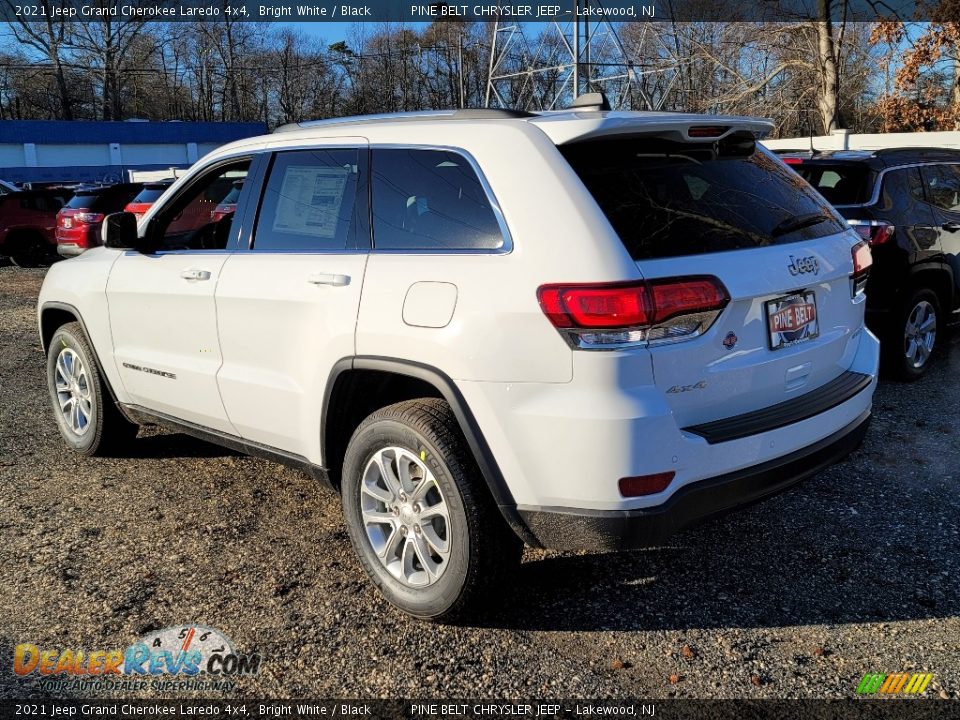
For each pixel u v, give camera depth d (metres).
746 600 3.45
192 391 4.23
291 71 58.41
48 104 59.03
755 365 3.09
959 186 6.80
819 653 3.09
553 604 3.45
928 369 6.72
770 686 2.92
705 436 2.95
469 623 3.31
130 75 57.34
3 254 17.00
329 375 3.47
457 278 3.08
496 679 2.99
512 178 3.08
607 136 3.08
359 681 3.00
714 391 2.99
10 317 10.80
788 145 13.26
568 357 2.83
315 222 3.70
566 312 2.80
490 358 2.95
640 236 2.91
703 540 3.97
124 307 4.57
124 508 4.45
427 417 3.17
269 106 59.50
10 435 5.70
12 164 41.28
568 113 3.39
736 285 2.97
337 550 3.95
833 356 3.50
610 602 3.46
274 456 3.97
